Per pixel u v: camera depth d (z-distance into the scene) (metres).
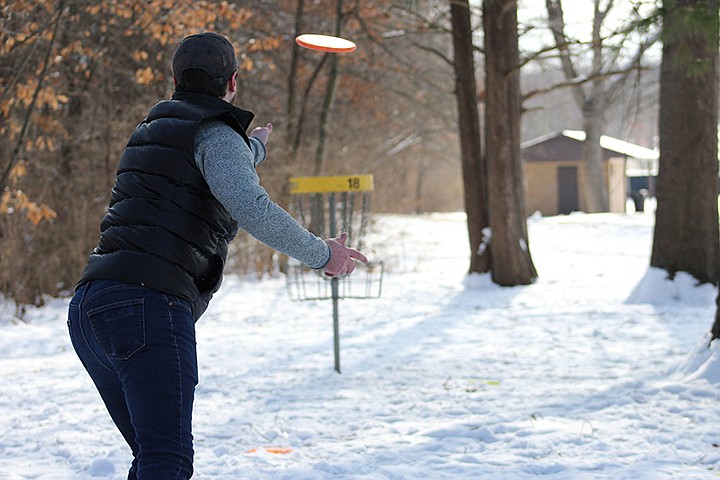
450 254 24.38
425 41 33.34
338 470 5.27
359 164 27.44
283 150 20.64
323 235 8.64
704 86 13.04
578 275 17.88
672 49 13.11
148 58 17.59
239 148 3.33
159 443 3.14
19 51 14.34
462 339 10.59
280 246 3.29
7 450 6.00
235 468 5.32
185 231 3.31
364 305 14.25
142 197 3.33
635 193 51.75
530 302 14.00
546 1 25.03
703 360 7.27
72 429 6.53
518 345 9.95
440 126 44.75
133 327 3.19
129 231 3.30
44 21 13.96
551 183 50.66
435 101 41.00
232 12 15.72
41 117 14.58
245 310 14.13
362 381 8.14
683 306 12.66
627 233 31.80
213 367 9.12
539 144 50.72
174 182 3.32
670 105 13.23
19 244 15.15
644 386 7.08
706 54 12.83
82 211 16.78
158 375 3.17
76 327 3.32
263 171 19.55
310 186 8.55
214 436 6.21
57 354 10.83
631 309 12.58
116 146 17.42
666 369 7.82
